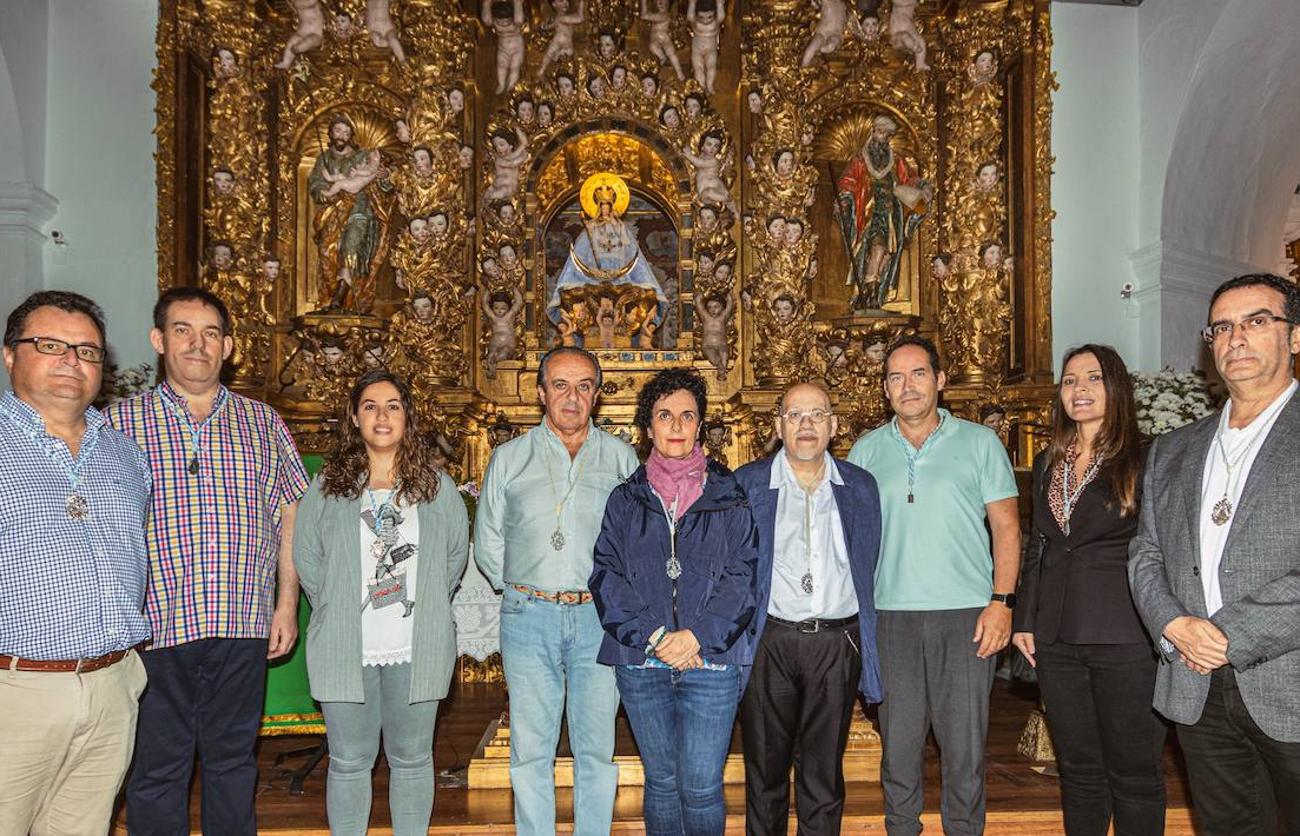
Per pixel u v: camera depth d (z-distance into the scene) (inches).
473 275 265.1
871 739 153.9
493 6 266.5
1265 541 91.8
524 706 115.3
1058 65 272.4
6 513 91.7
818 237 276.2
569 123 270.7
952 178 265.6
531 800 114.3
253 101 256.8
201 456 112.0
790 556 112.5
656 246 281.9
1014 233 258.1
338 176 261.7
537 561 116.5
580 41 272.8
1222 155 269.4
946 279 263.0
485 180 268.5
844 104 274.5
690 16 268.5
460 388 252.2
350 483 114.8
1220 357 96.6
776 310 261.3
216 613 110.3
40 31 250.7
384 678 115.2
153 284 252.4
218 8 254.4
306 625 149.6
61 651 92.7
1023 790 149.3
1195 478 99.4
